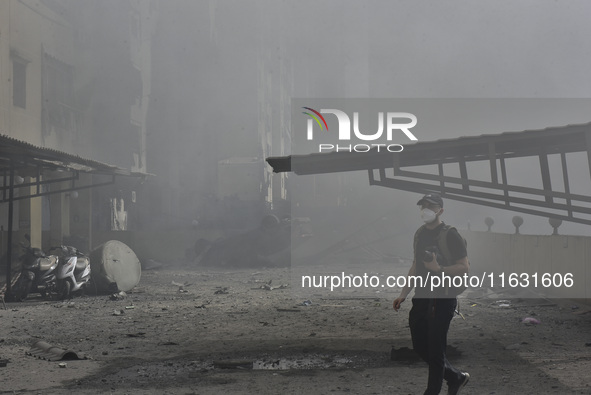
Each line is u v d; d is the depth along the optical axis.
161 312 11.88
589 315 10.86
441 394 5.73
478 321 10.35
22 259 13.80
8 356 7.78
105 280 15.03
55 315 11.49
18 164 15.23
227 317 11.14
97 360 7.51
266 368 7.04
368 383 6.25
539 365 6.98
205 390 6.04
